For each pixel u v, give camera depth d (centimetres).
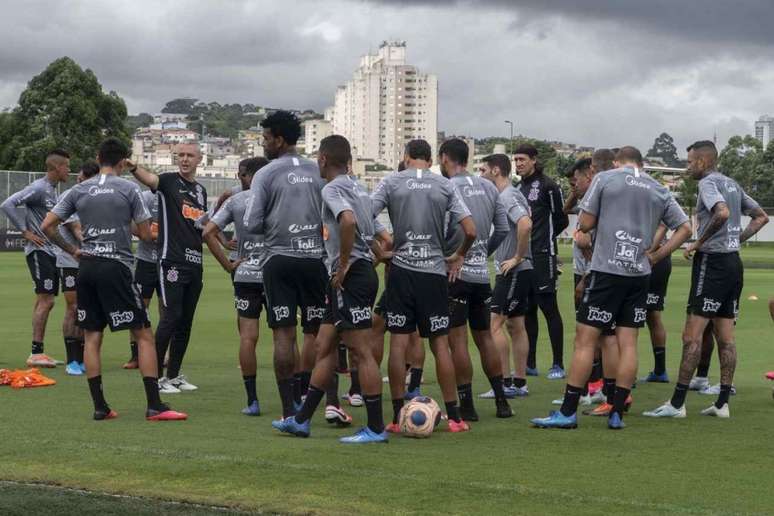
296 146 848
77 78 6581
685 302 2241
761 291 2584
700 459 694
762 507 565
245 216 816
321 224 826
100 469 632
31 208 1174
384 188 802
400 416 785
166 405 848
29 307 1967
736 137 9688
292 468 638
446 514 540
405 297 805
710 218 909
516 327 1028
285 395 814
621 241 820
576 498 575
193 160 1044
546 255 1158
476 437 780
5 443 710
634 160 846
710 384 1110
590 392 985
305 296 833
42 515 535
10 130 6625
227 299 2241
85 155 6569
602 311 820
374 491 584
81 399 943
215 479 608
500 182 995
